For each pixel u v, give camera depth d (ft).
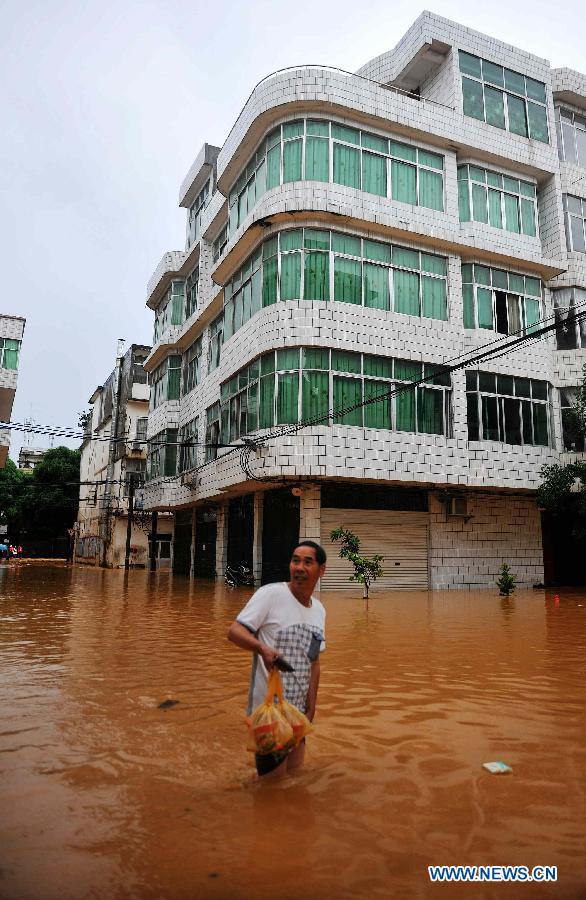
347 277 53.57
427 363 55.47
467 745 12.26
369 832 8.48
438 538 57.93
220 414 65.26
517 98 63.62
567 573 66.13
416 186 57.31
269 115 54.90
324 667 20.40
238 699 15.99
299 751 10.93
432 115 57.93
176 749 11.91
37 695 16.25
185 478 73.77
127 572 93.81
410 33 62.23
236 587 59.93
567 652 23.47
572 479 57.16
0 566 114.83
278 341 51.83
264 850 7.97
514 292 60.80
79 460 168.35
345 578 53.98
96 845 8.07
